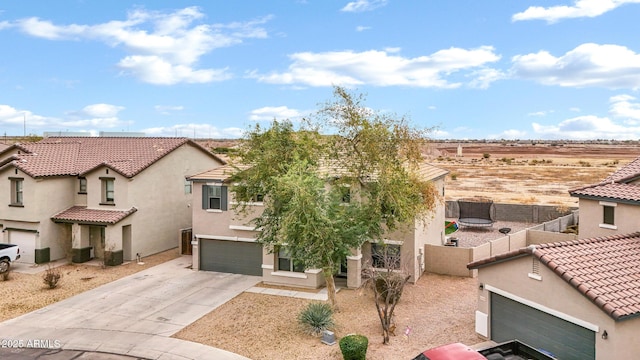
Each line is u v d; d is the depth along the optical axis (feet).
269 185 65.10
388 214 67.56
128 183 93.71
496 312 54.13
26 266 91.56
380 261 74.08
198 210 87.66
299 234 59.11
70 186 99.19
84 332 59.00
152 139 112.57
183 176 109.50
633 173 65.67
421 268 82.07
